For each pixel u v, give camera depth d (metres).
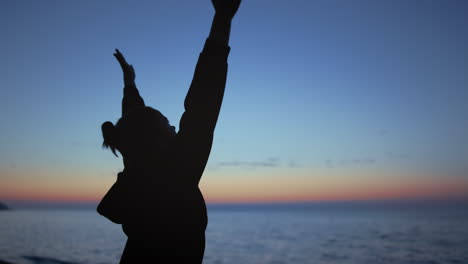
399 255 29.27
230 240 45.47
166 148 1.26
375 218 119.44
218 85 1.19
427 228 63.88
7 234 47.72
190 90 1.21
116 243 36.31
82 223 81.50
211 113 1.19
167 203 1.21
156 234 1.21
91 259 24.89
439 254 29.50
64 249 30.69
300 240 44.16
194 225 1.22
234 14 1.24
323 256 29.27
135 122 1.28
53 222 86.50
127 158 1.30
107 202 1.26
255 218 138.50
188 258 1.21
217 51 1.20
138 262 1.22
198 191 1.25
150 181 1.23
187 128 1.19
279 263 25.91
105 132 1.33
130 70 2.14
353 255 29.70
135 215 1.24
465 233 51.00
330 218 126.12
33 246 32.41
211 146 1.22
